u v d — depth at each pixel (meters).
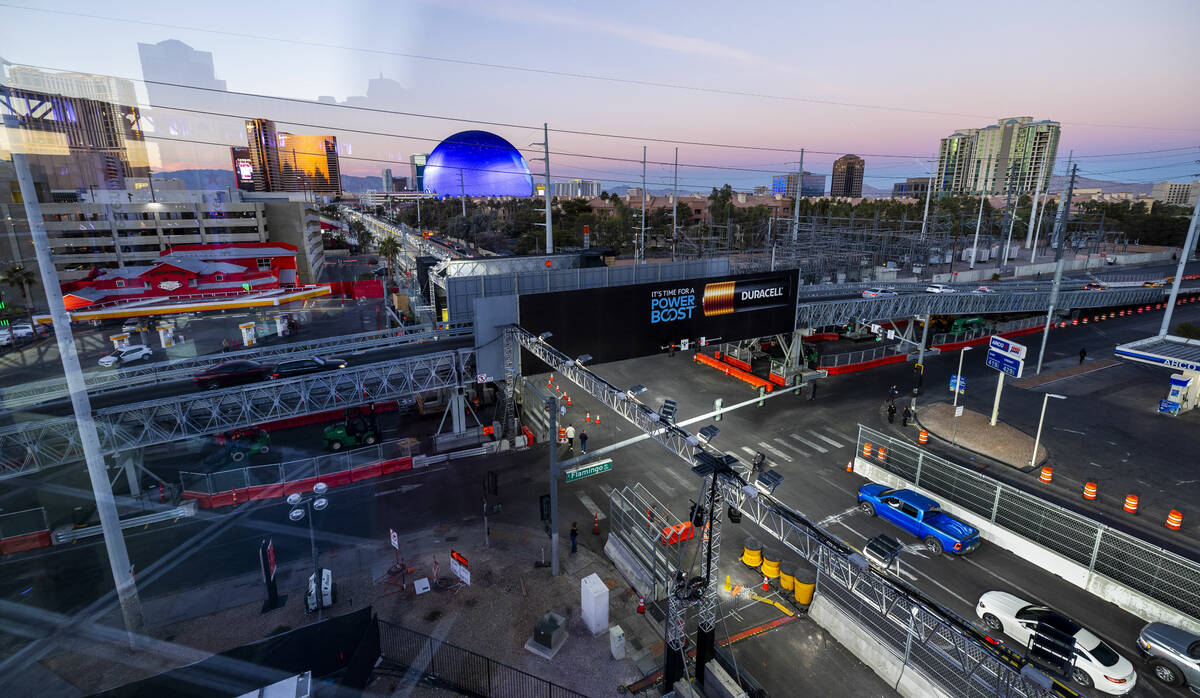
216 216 71.75
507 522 24.69
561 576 21.19
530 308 29.94
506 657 17.36
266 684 15.32
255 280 69.88
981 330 53.72
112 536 16.84
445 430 33.56
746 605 20.08
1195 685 16.08
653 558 21.70
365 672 16.23
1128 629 18.72
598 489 27.48
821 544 13.52
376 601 19.69
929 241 91.25
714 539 15.73
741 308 36.53
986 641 11.55
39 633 17.86
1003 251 98.25
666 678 16.09
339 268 109.69
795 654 17.81
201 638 17.86
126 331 53.22
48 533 22.72
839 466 29.77
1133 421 34.59
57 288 15.19
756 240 108.69
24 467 21.61
